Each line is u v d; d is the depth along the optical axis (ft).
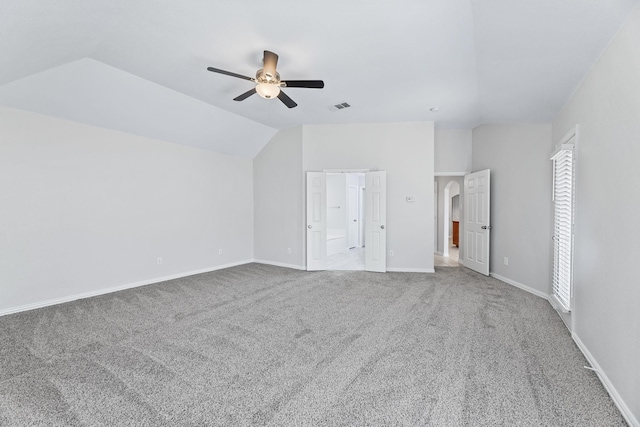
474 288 14.38
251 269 18.74
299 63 10.22
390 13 7.43
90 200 13.12
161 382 6.72
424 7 7.14
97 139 13.30
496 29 7.50
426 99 13.57
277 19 7.78
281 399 6.16
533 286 13.61
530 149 13.91
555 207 11.57
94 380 6.78
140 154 14.90
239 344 8.60
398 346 8.50
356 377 6.97
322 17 7.66
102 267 13.55
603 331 6.92
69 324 10.02
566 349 8.34
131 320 10.38
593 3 5.88
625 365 5.83
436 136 19.12
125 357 7.84
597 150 7.57
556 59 8.22
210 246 18.38
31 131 11.42
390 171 17.88
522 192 14.39
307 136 18.51
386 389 6.51
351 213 28.68
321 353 8.09
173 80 11.88
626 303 5.89
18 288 11.19
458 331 9.49
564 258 10.46
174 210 16.44
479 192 17.54
